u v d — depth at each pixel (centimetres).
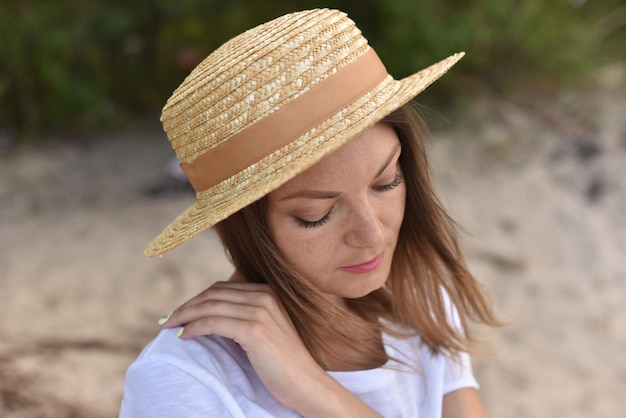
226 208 108
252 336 114
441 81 615
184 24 739
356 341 131
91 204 505
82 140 640
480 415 149
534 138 571
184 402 112
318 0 648
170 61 750
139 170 565
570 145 557
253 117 108
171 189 521
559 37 663
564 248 437
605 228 457
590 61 680
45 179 554
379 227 112
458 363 150
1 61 626
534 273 412
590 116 604
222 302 118
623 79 695
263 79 108
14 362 305
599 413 309
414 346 145
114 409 284
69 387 294
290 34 109
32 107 644
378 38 624
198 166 117
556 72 671
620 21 738
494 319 159
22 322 349
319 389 116
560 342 355
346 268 117
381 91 115
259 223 115
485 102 631
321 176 107
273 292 121
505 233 450
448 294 150
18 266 413
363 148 109
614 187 501
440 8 619
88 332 343
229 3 709
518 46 644
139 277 399
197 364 113
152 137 647
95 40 684
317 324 129
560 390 322
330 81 110
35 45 634
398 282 145
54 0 646
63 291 384
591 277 411
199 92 113
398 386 137
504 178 514
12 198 521
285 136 108
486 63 656
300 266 117
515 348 350
